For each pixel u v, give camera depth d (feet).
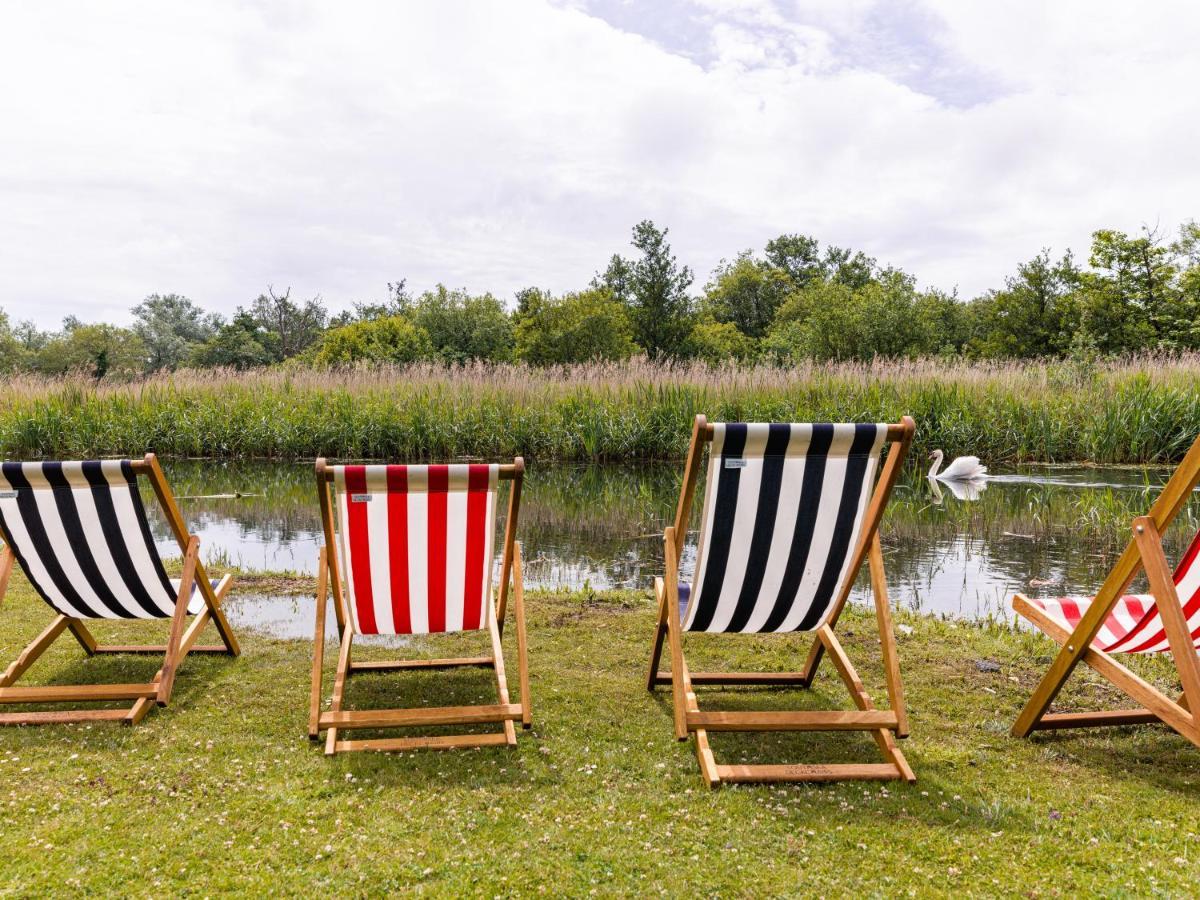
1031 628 15.25
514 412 47.47
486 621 11.43
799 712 9.53
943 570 20.26
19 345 212.43
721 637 14.34
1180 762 9.45
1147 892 6.67
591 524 26.89
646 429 45.11
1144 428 41.83
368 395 51.03
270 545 23.68
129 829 7.60
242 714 10.65
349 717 9.66
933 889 6.73
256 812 7.97
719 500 9.04
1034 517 27.43
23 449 48.80
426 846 7.35
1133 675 9.03
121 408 50.80
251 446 48.98
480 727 10.41
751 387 48.34
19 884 6.64
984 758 9.53
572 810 8.10
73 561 10.49
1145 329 97.91
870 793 8.59
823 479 9.10
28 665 11.48
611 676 12.31
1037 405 44.52
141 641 13.82
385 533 9.80
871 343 96.22
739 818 7.97
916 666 12.78
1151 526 8.57
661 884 6.78
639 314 115.34
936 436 43.24
